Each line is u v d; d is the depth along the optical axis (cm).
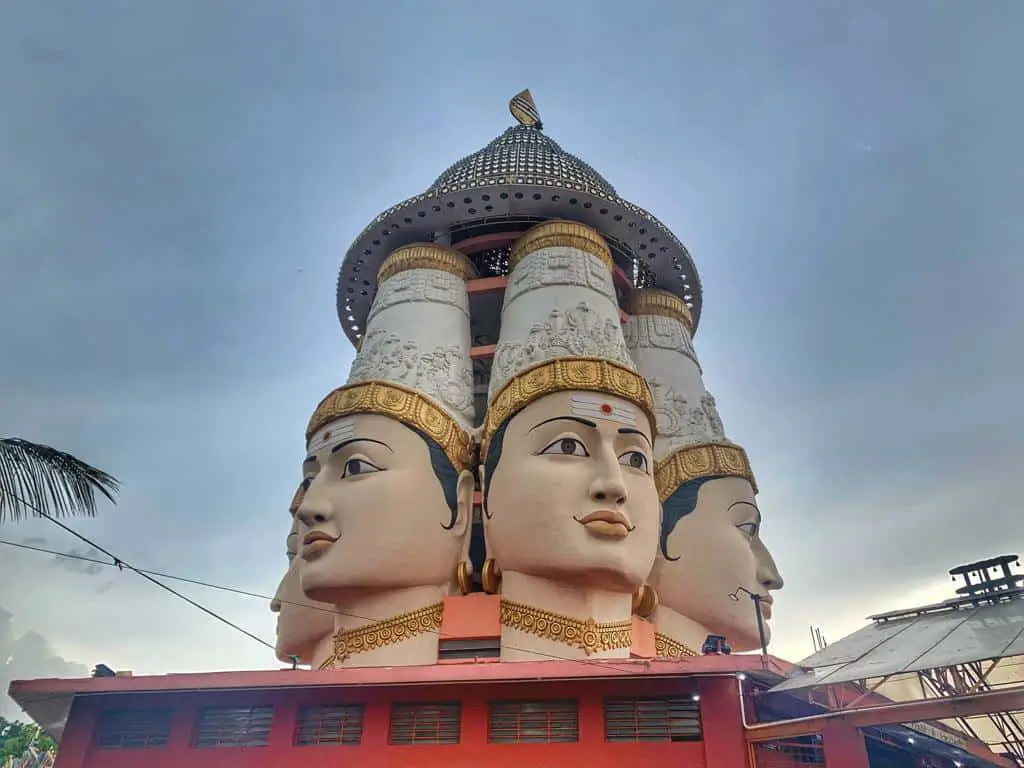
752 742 1493
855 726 1323
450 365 2498
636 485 2081
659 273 3094
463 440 2345
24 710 1831
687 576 2342
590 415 2086
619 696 1605
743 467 2553
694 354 2953
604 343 2341
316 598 2108
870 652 1416
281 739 1662
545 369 2181
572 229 2652
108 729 1752
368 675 1628
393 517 2081
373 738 1627
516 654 1944
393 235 2905
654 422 2284
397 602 2083
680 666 1547
